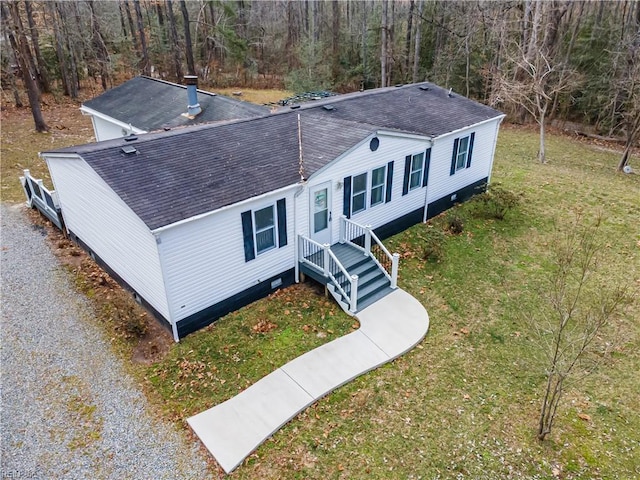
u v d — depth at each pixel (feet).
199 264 31.24
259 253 34.96
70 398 27.09
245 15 140.67
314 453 24.12
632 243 46.44
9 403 26.61
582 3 91.61
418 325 33.91
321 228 39.24
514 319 35.06
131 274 34.68
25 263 40.88
